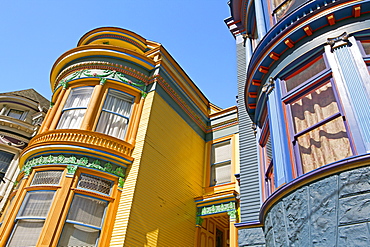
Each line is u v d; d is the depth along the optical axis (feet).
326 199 15.40
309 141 19.45
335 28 21.38
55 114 39.40
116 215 31.60
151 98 40.86
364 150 15.34
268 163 26.21
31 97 81.00
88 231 30.12
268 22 29.76
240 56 41.55
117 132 37.96
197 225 40.81
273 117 22.56
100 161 34.09
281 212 18.24
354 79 17.99
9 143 62.23
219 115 52.54
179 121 45.55
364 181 14.39
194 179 44.42
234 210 38.32
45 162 33.78
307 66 22.21
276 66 24.66
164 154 39.47
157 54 45.52
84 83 41.06
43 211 30.22
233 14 45.44
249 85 27.71
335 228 14.44
